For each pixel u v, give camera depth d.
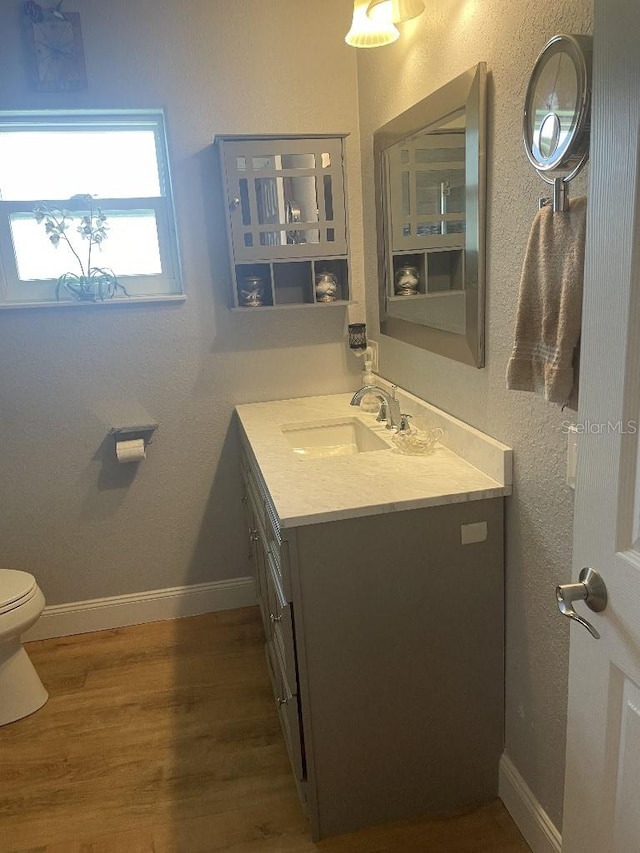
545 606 1.51
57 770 2.00
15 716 2.22
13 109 2.30
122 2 2.29
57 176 2.48
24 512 2.62
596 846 1.17
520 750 1.72
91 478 2.65
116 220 2.54
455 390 1.89
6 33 2.24
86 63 2.31
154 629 2.76
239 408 2.64
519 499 1.59
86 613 2.76
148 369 2.60
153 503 2.73
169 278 2.62
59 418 2.57
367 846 1.71
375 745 1.72
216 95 2.42
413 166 2.01
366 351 2.60
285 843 1.73
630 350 0.94
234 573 2.87
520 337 1.33
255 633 2.69
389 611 1.64
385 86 2.22
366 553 1.59
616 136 0.92
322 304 2.54
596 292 1.00
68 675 2.46
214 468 2.75
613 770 1.09
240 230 2.42
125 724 2.19
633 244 0.91
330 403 2.67
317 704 1.67
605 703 1.09
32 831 1.79
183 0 2.33
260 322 2.65
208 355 2.64
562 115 1.18
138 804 1.86
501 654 1.74
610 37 0.91
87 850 1.73
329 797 1.73
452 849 1.69
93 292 2.49
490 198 1.56
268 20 2.40
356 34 1.88
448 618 1.68
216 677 2.41
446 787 1.80
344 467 1.83
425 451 1.90
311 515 1.53
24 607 2.18
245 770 1.97
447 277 1.83
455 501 1.60
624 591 1.00
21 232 2.48
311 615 1.60
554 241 1.23
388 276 2.38
